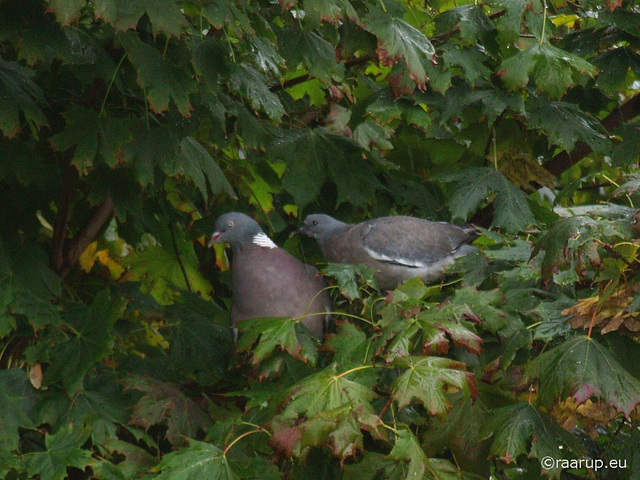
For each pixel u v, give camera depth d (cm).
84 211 958
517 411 693
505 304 759
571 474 855
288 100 1055
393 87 823
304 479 730
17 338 850
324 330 912
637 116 1155
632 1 1003
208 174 829
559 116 931
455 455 745
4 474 699
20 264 794
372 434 611
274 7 938
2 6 678
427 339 666
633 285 685
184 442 763
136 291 970
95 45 786
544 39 861
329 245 1025
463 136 1070
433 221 1037
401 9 816
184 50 764
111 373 846
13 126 691
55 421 763
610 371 652
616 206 771
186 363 884
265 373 744
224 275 1116
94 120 716
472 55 888
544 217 972
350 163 979
